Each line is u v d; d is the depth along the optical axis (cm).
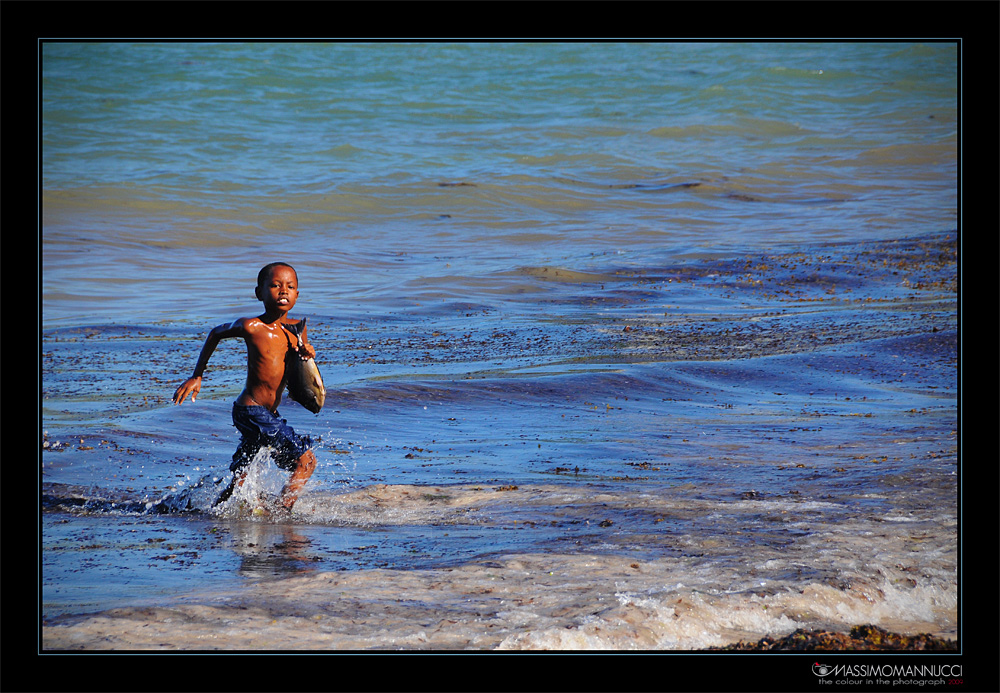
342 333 4653
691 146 11800
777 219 8194
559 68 16762
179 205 8338
